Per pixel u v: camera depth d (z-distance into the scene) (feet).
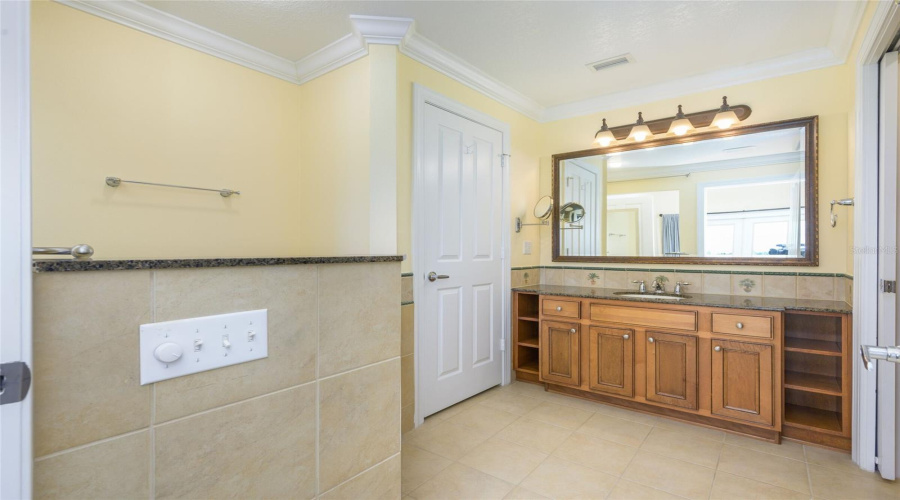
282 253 8.89
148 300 2.38
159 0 6.66
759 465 6.63
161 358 2.40
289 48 8.25
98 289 2.20
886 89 6.08
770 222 8.80
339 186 8.29
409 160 8.00
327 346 3.34
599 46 8.14
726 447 7.23
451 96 8.98
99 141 6.53
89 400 2.18
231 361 2.73
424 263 8.30
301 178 9.12
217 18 7.18
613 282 10.74
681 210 9.86
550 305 9.76
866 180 6.34
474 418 8.48
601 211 10.96
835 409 7.96
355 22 7.25
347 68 8.18
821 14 6.93
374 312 3.72
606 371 8.95
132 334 2.32
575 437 7.63
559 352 9.62
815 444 7.24
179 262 2.48
